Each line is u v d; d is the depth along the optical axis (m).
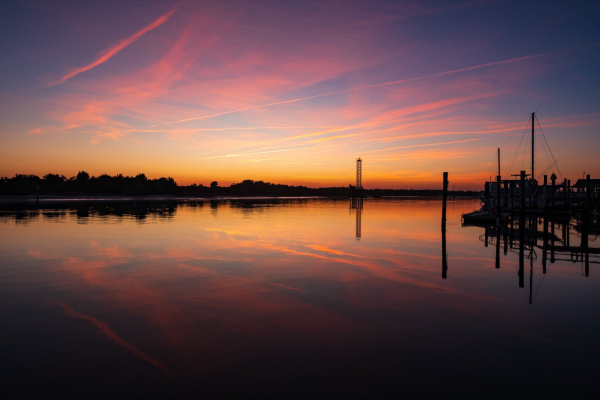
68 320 9.06
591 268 16.27
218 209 59.97
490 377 6.55
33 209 53.56
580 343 8.02
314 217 44.53
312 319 9.34
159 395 5.89
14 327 8.59
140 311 9.77
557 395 6.00
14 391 5.95
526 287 12.80
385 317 9.54
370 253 19.34
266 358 7.18
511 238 27.47
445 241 24.73
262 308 10.14
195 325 8.84
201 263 16.11
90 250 18.89
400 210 65.75
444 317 9.59
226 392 6.00
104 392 5.95
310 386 6.20
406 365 6.95
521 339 8.22
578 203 43.97
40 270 14.40
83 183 149.00
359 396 5.92
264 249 19.98
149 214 45.69
